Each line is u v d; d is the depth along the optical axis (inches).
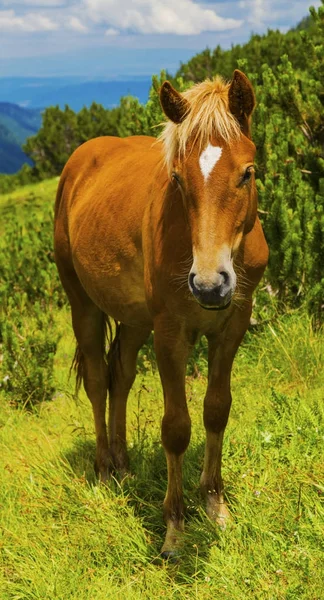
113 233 143.6
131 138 181.0
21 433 194.1
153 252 123.3
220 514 132.6
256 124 229.5
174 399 127.4
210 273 96.6
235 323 128.2
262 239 128.0
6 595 121.2
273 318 216.1
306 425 149.5
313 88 241.0
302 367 192.1
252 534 121.1
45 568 123.0
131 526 133.6
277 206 207.6
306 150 235.1
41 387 232.4
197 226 99.8
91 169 171.8
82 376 174.6
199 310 119.8
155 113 259.9
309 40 242.2
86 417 204.8
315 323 212.7
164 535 135.8
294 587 101.4
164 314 124.3
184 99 108.0
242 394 185.9
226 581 108.3
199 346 220.1
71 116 1147.9
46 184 987.3
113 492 144.1
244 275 123.0
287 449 140.5
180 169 104.2
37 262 347.9
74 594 116.3
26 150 1158.3
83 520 137.3
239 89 103.7
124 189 146.3
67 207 177.0
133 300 143.8
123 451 165.6
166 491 142.8
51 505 144.3
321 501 123.0
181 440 128.0
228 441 151.6
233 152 100.7
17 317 260.1
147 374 227.5
